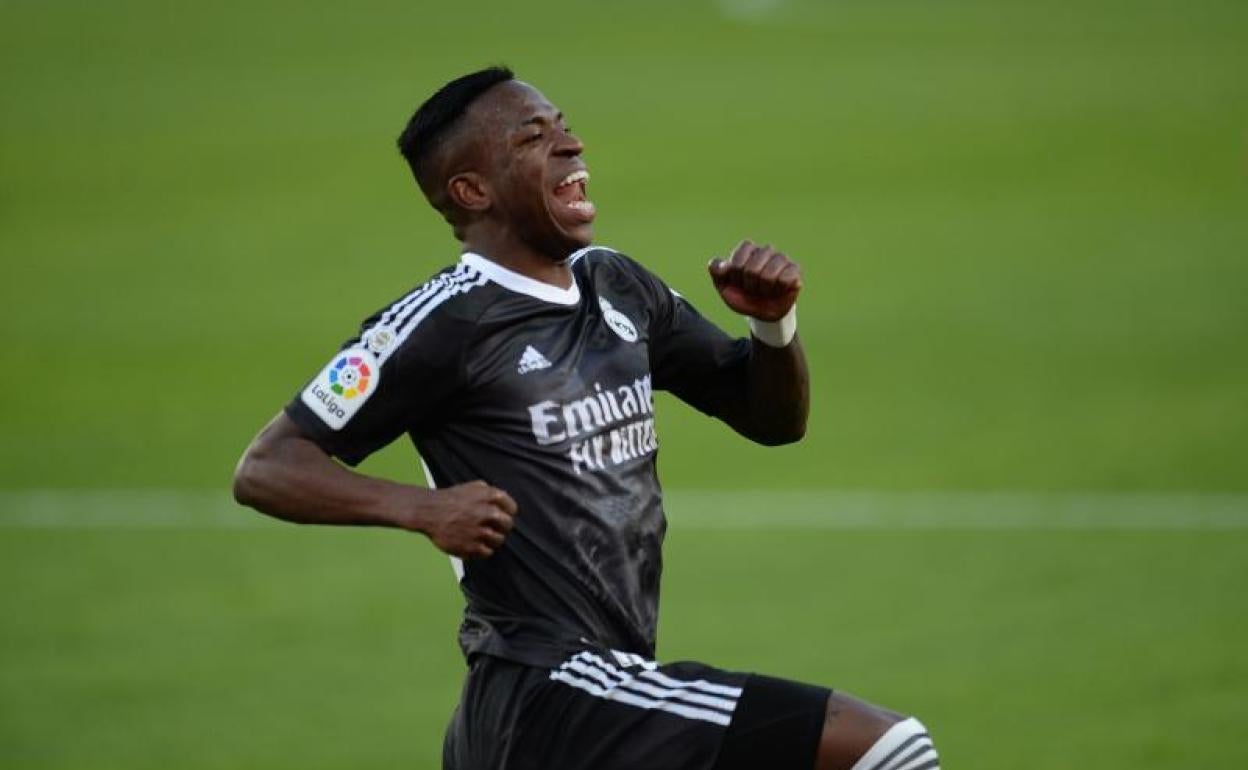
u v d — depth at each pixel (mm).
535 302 16328
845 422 42281
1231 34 103812
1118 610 30641
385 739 26406
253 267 59938
